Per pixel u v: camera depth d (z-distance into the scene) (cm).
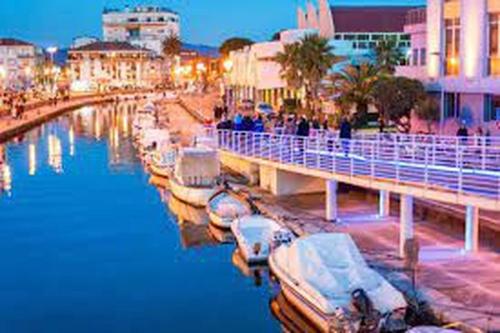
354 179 2783
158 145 5497
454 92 4234
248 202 3431
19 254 3141
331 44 7450
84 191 4634
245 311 2364
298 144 3381
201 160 4034
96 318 2347
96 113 11481
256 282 2633
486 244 2577
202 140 4775
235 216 3262
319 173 3064
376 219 3059
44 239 3400
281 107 7000
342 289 2050
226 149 4322
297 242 2227
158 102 12462
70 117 10594
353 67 5919
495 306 1945
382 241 2686
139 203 4222
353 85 5588
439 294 2053
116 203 4234
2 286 2691
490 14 3928
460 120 4156
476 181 2361
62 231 3553
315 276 2131
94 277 2786
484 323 1820
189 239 3341
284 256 2338
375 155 2769
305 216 3150
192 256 3033
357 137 3709
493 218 2805
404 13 8775
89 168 5600
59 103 12631
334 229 2891
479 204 2177
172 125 7956
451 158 2573
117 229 3575
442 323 1880
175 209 4022
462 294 2050
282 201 3497
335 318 1870
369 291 1988
